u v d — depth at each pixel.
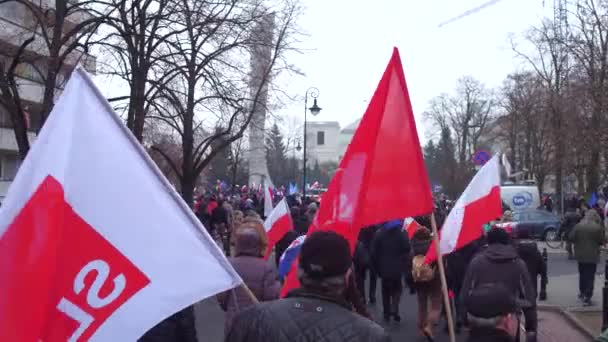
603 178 36.66
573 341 10.05
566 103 32.06
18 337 2.80
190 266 3.26
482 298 3.70
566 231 23.50
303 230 14.76
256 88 22.52
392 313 11.49
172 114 23.08
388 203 4.44
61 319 3.00
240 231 6.02
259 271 5.82
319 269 2.69
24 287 2.85
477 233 7.75
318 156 120.94
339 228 4.07
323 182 110.25
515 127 52.84
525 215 31.00
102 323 3.06
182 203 3.29
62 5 13.91
